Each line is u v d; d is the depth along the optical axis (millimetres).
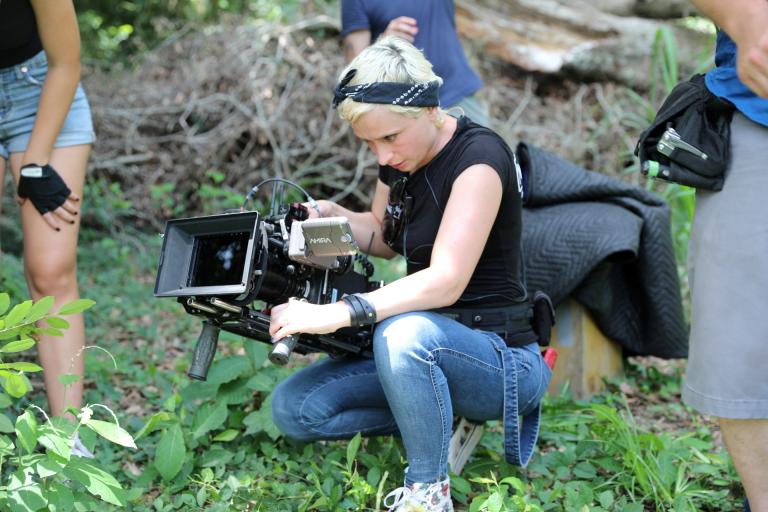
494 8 8992
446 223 3162
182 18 11578
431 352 3125
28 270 3840
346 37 5348
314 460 3799
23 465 2840
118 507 3311
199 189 8648
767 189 2754
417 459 3199
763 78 2393
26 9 3729
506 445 3420
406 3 5219
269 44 8977
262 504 3371
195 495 3557
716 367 2812
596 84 8961
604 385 5047
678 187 6664
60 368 3811
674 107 2938
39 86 3844
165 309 6449
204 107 8680
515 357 3393
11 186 7457
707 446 3838
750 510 3012
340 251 3123
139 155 8648
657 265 4930
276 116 8508
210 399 4082
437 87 3172
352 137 8594
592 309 4840
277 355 3000
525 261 4691
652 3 9281
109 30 11469
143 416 4371
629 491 3545
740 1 2385
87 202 8250
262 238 3062
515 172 3346
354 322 3061
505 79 9047
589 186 4949
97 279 7145
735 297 2783
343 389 3570
